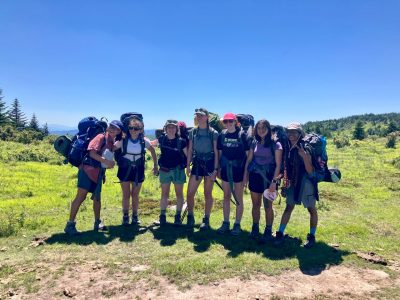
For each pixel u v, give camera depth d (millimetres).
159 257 6289
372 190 14352
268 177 7043
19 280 5367
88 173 7508
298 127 6613
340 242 7406
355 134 76625
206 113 7582
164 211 8414
